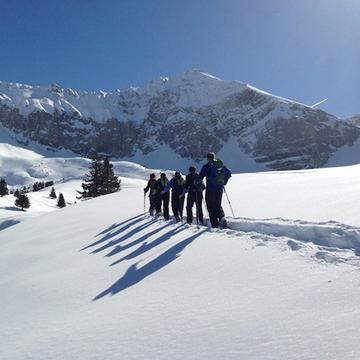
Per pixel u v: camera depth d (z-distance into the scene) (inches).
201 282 259.9
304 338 157.2
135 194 1364.4
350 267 235.0
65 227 763.4
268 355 149.0
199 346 166.9
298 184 853.2
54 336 215.9
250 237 369.4
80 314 248.8
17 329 250.2
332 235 326.0
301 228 360.5
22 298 329.4
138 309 230.1
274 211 521.3
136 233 536.4
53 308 280.1
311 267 247.8
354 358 137.5
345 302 184.7
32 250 578.2
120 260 382.0
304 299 197.0
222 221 466.9
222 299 219.8
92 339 198.1
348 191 601.9
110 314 232.7
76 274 364.2
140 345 179.2
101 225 701.9
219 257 315.3
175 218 608.1
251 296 215.6
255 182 1099.9
